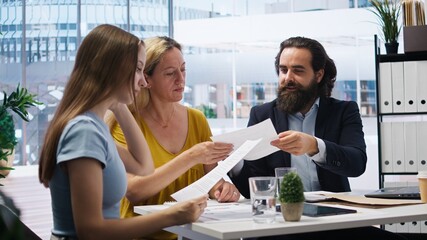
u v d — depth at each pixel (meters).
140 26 6.30
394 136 3.25
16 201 1.20
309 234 2.14
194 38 6.99
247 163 2.46
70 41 5.95
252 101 7.30
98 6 6.07
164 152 2.30
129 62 1.64
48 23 5.92
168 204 2.02
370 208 1.78
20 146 5.76
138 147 2.03
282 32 6.75
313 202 1.93
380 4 3.43
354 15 6.36
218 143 2.08
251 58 7.21
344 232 2.13
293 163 2.50
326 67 2.60
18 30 5.90
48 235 4.36
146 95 2.30
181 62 2.32
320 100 2.58
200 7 6.97
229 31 6.95
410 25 3.27
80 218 1.49
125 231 1.51
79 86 1.62
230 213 1.74
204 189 1.81
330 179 2.48
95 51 1.63
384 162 3.27
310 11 6.60
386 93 3.27
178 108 2.44
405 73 3.23
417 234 3.20
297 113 2.57
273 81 7.18
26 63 5.91
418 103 3.22
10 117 2.47
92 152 1.50
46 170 1.57
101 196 1.51
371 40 6.40
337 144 2.50
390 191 2.09
